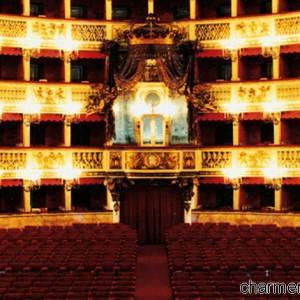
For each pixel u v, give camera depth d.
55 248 44.22
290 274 36.72
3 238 47.59
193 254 42.28
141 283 41.50
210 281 34.72
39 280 35.44
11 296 31.95
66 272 38.03
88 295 32.31
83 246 44.94
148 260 49.00
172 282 34.84
